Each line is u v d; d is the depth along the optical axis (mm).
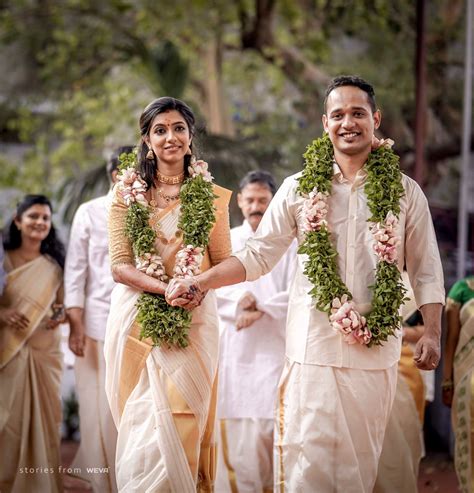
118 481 6406
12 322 8984
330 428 6258
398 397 8469
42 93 20422
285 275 8766
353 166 6484
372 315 6277
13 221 9266
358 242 6398
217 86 20156
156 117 6633
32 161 20266
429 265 6488
